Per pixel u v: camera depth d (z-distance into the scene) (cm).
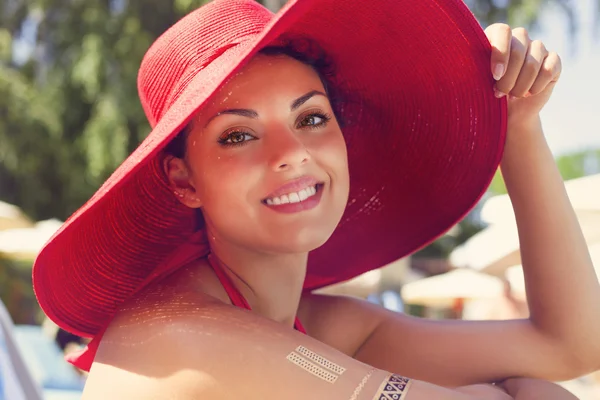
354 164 185
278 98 141
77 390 494
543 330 166
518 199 165
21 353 262
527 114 162
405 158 179
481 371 169
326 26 150
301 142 141
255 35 143
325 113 147
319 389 121
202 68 142
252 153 140
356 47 158
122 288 163
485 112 162
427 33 154
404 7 148
